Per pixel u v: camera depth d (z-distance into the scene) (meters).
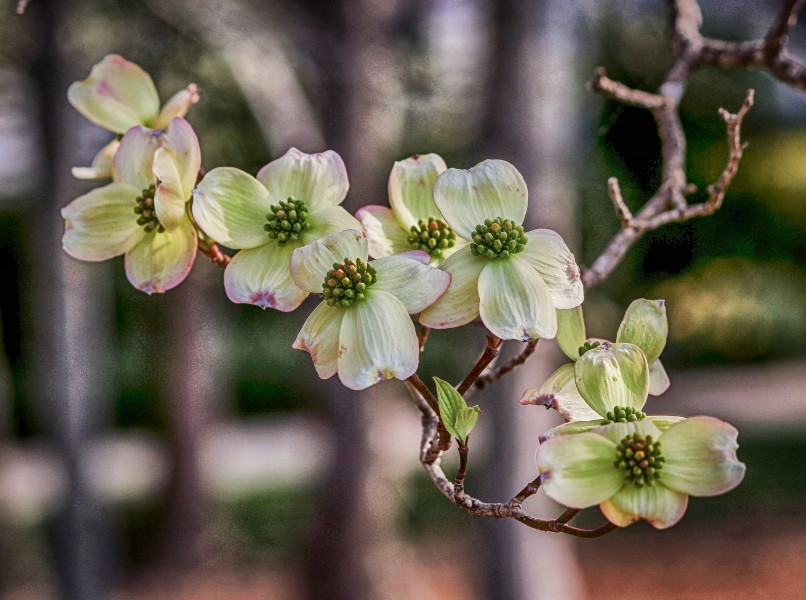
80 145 6.12
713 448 0.94
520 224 1.12
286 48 5.46
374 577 6.05
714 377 13.86
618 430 0.96
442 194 1.11
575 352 1.19
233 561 8.79
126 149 1.22
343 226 1.16
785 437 10.53
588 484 0.94
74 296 6.02
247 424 13.75
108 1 5.48
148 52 5.66
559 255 1.10
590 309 6.85
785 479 9.41
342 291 1.04
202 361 9.51
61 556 6.13
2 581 7.46
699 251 12.80
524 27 4.53
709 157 10.46
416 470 9.30
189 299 9.27
